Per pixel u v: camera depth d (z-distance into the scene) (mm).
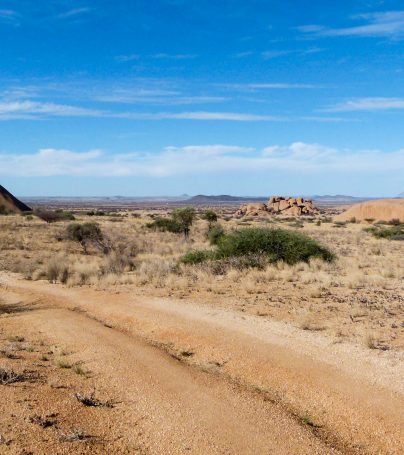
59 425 7152
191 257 26344
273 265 24719
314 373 9438
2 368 9398
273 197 156250
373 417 7637
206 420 7461
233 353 10828
